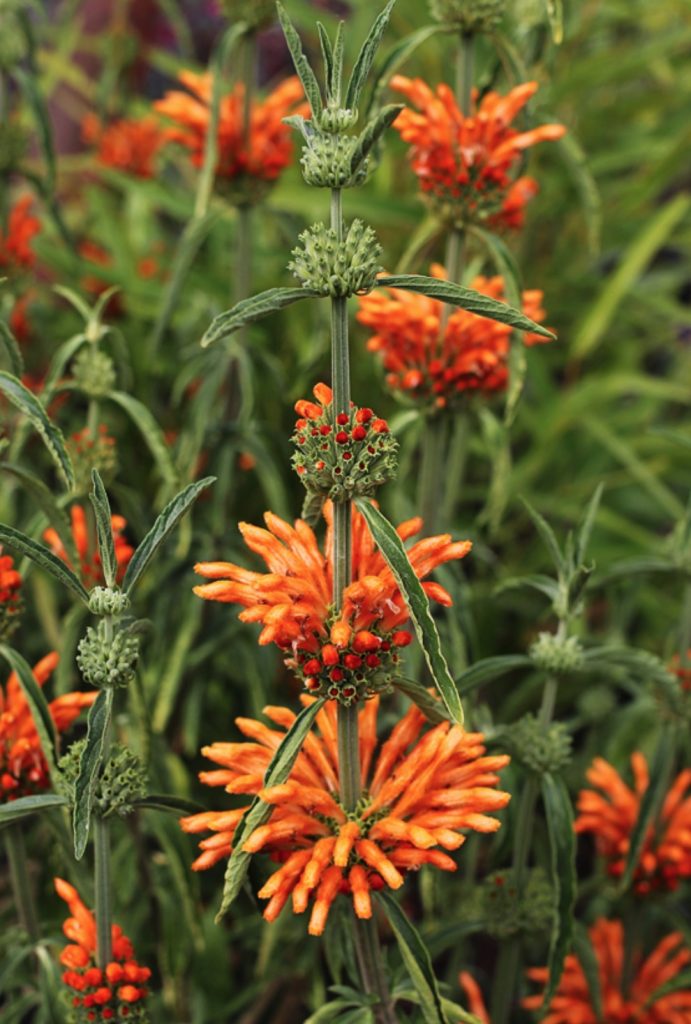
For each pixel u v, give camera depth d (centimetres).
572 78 193
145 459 160
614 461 214
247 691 154
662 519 214
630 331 238
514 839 118
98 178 215
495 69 122
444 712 103
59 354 119
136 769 105
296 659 101
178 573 136
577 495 200
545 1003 113
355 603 99
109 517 100
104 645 100
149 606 141
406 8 189
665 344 237
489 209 118
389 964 118
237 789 102
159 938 125
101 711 101
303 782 104
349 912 109
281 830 101
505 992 120
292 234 147
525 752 113
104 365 119
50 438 106
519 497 111
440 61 194
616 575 124
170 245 226
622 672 154
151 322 185
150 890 124
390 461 99
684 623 123
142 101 224
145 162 203
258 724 104
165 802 106
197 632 140
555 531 200
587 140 212
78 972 107
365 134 97
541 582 114
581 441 215
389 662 101
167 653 137
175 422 162
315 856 100
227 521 151
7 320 142
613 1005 124
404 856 101
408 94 118
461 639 121
